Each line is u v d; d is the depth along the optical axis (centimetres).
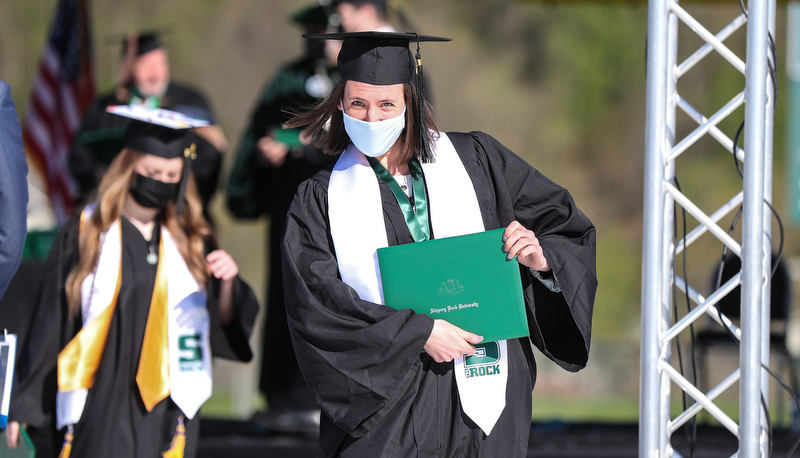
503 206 759
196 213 995
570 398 2691
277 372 1437
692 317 809
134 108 991
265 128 1443
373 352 693
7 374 776
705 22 5266
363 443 710
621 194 5394
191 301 960
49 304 936
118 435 913
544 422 1558
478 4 5425
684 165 5175
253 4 5006
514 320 700
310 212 745
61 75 1847
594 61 5459
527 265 727
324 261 726
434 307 704
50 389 934
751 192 782
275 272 1439
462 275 703
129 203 965
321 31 1433
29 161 1838
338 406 714
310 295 713
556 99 5441
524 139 5409
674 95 828
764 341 809
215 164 1543
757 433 786
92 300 927
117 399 920
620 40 5475
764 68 781
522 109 5416
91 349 916
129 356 930
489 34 5438
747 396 787
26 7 4534
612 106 5459
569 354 766
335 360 703
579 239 768
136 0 4934
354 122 716
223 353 1003
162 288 947
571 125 5428
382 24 1305
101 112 1528
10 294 1275
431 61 5366
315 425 1401
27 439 799
